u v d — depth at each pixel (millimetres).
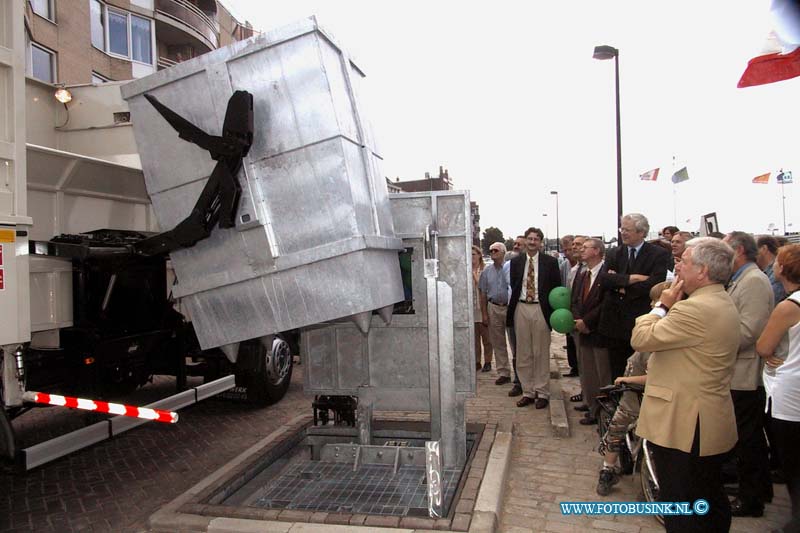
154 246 3586
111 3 23359
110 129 6047
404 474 4820
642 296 5242
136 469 5117
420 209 4965
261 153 3449
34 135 5812
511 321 7000
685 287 3012
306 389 5305
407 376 5094
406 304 5059
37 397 3689
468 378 4891
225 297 3650
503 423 5805
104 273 4863
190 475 4961
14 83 3584
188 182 3658
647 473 3980
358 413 5195
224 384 6125
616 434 4332
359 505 4203
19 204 3617
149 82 3621
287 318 3545
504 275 7883
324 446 5203
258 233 3498
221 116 3492
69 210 5051
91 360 4660
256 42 3387
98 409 3938
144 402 6168
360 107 3834
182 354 5965
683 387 2871
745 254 4066
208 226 3508
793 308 3270
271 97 3414
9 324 3533
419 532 3510
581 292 6410
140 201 5977
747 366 3836
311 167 3389
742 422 3875
